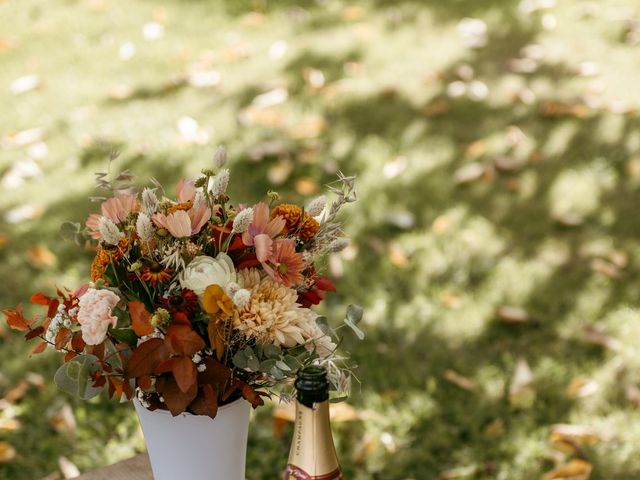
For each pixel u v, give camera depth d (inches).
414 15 203.3
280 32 196.2
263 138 157.5
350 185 55.7
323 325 52.2
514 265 129.0
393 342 115.3
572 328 117.9
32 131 159.9
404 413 104.7
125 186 58.0
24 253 131.3
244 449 57.1
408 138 158.6
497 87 174.4
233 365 53.2
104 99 172.1
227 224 53.0
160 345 49.1
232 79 177.8
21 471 98.0
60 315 52.7
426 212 139.7
